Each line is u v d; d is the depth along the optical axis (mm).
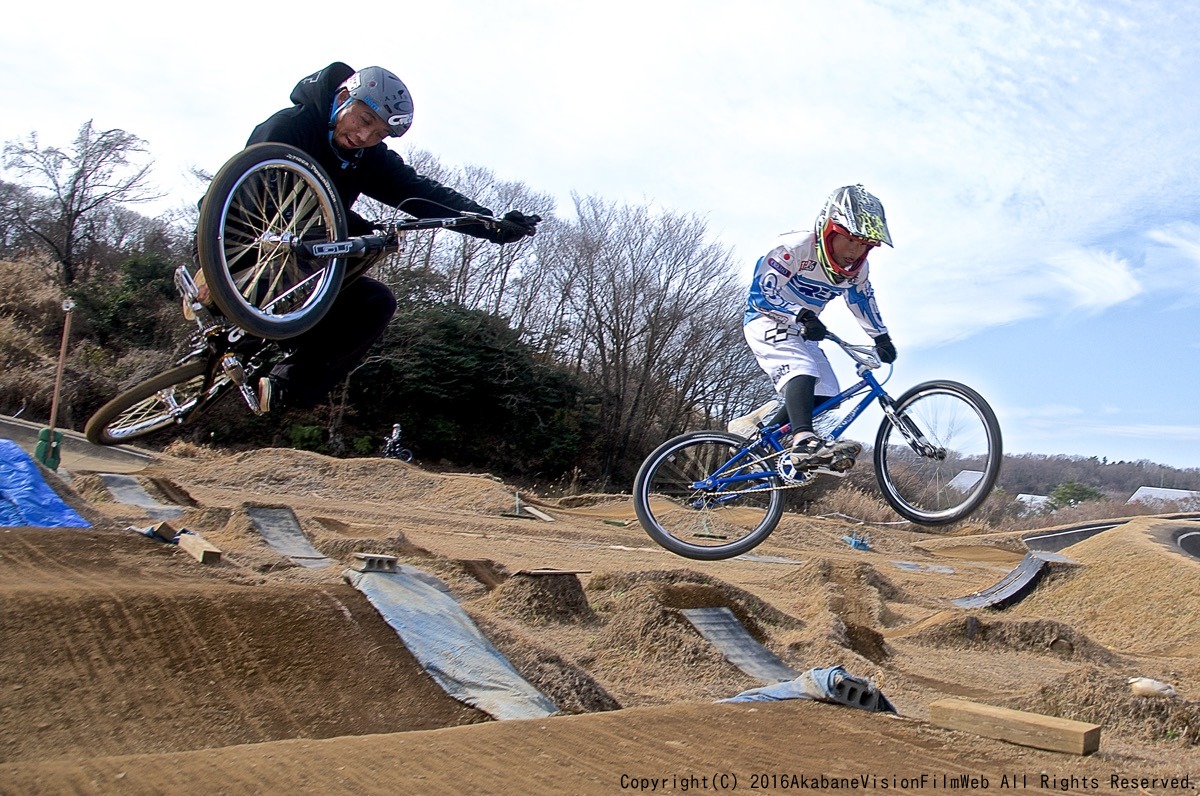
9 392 27422
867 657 11547
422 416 38125
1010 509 48344
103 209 37375
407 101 4434
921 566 26141
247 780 3430
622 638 10219
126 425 4941
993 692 10422
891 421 5445
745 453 5688
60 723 5109
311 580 10633
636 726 4645
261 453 26078
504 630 7766
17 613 5812
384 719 6164
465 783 3602
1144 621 15023
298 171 4148
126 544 8734
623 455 43375
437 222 4648
